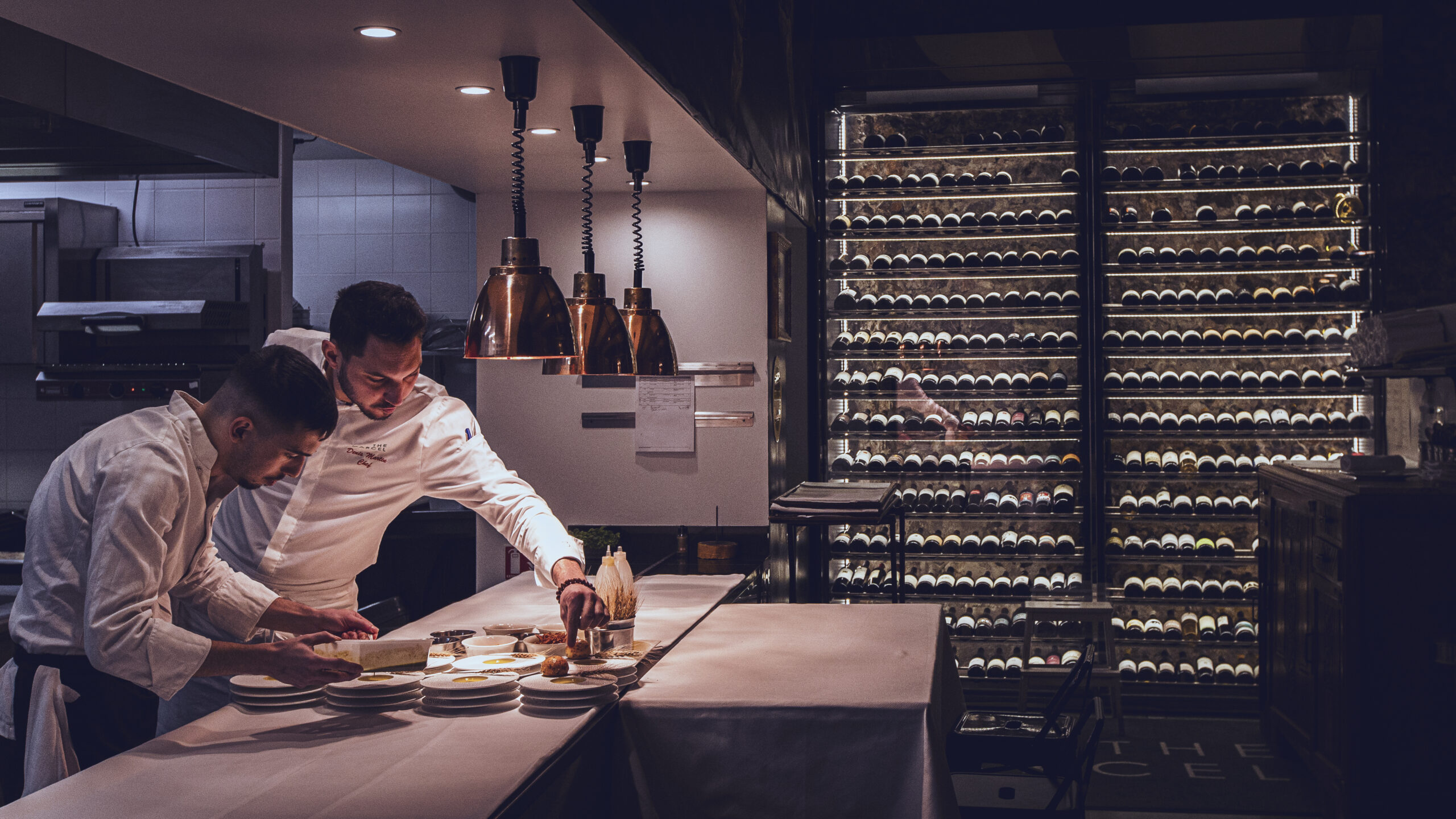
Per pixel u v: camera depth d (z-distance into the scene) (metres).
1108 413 5.35
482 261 4.07
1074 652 5.09
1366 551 3.53
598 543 3.95
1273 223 4.94
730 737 2.20
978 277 5.34
